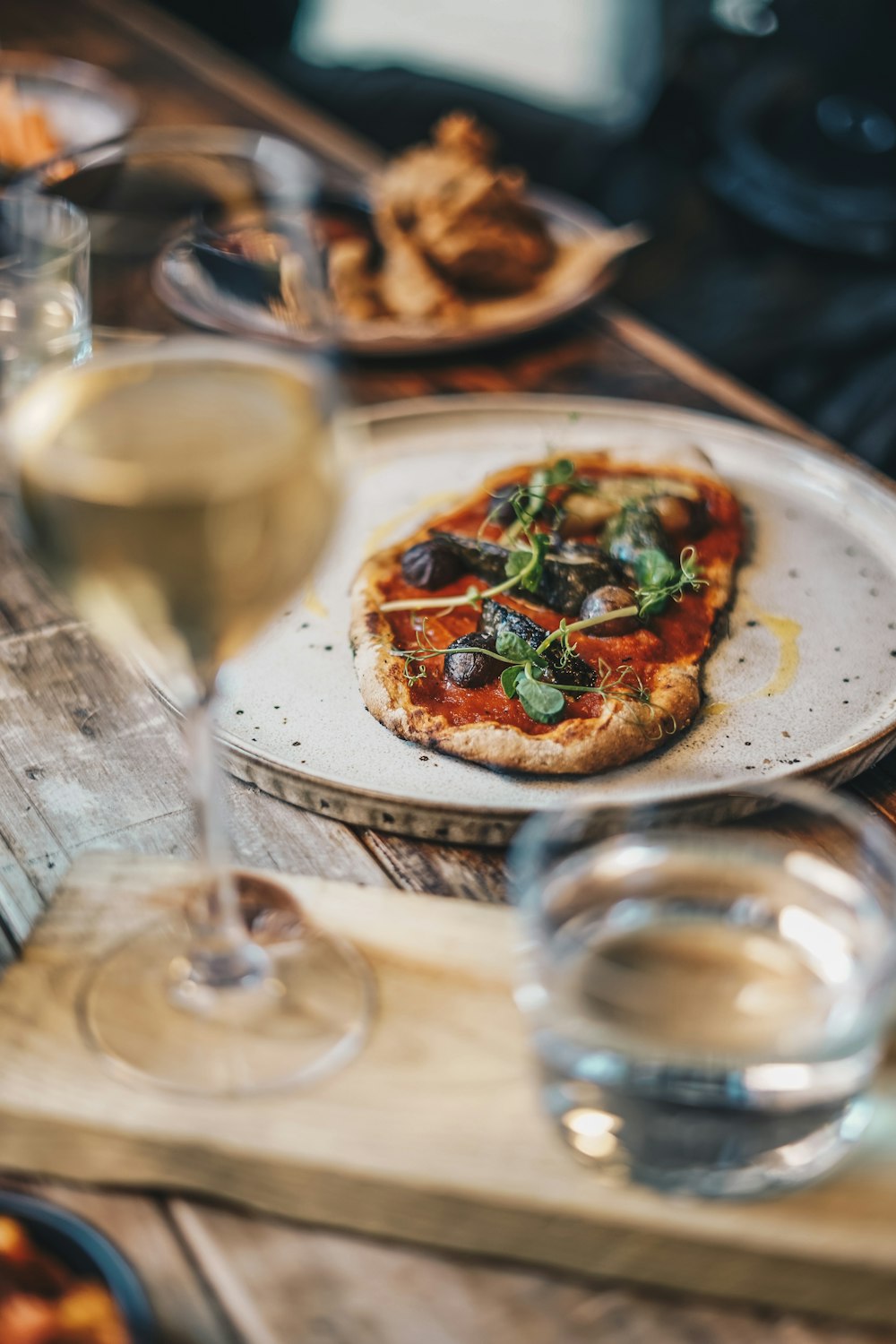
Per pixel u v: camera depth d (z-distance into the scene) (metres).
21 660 0.77
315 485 0.53
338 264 1.14
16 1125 0.56
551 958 0.54
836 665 0.76
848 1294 0.53
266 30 2.55
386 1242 0.55
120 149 1.10
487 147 1.29
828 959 0.56
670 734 0.72
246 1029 0.58
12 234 0.83
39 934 0.61
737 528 0.84
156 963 0.60
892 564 0.83
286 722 0.73
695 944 0.57
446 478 0.89
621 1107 0.54
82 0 1.85
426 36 3.50
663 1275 0.54
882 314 1.80
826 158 1.98
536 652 0.74
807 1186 0.54
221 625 0.54
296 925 0.61
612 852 0.58
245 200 1.10
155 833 0.68
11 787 0.70
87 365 0.55
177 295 0.93
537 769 0.69
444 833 0.67
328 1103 0.56
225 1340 0.53
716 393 1.05
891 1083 0.57
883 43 2.05
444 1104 0.56
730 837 0.58
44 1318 0.51
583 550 0.81
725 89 2.14
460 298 1.19
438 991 0.59
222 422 0.53
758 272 1.98
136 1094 0.56
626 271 2.05
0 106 1.29
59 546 0.52
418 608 0.78
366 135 2.43
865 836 0.56
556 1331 0.53
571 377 1.07
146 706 0.74
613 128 2.31
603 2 3.22
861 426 1.69
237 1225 0.56
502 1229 0.54
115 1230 0.55
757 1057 0.53
